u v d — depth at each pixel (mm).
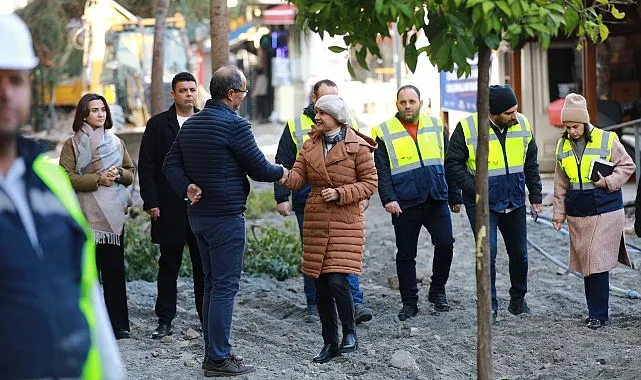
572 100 10094
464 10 6145
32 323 3863
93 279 4156
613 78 21766
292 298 12328
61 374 3900
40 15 36938
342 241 9062
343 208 9086
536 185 10719
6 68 3926
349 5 6473
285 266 13742
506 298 11781
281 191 10875
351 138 9133
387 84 41406
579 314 10867
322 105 9102
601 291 10102
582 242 10133
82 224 4148
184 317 11141
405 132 10891
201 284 9961
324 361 9211
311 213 9172
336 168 9055
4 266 3867
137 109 32625
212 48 14367
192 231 9234
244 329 10477
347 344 9281
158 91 18844
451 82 21438
